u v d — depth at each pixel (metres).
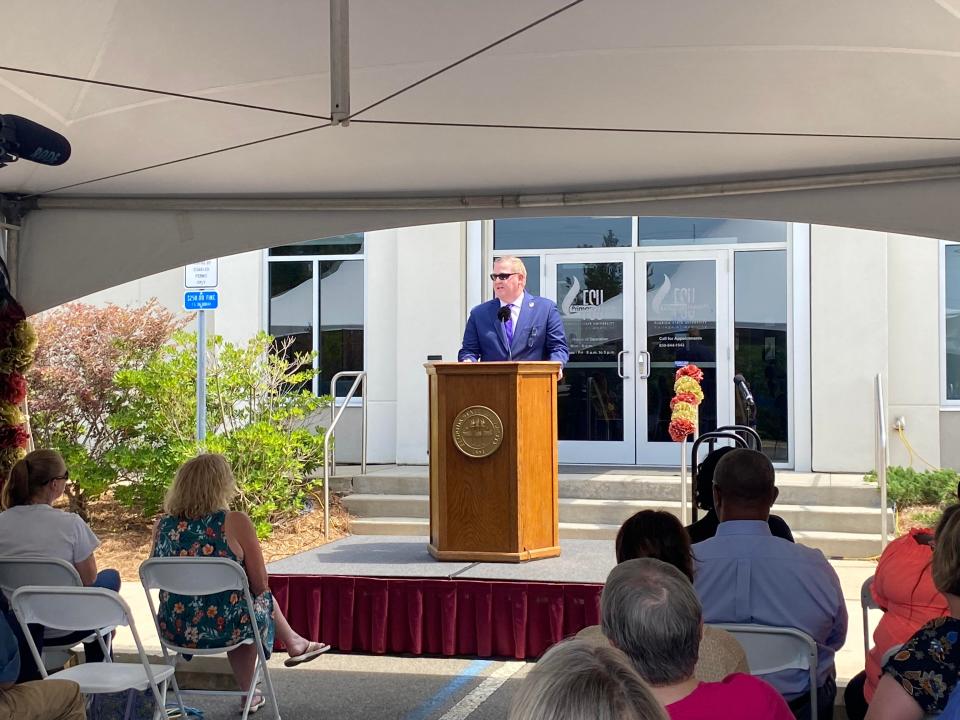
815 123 4.51
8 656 3.38
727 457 3.70
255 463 9.05
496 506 5.99
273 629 4.88
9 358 5.27
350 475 9.85
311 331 11.22
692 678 2.33
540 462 6.10
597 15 3.65
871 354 9.62
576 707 1.31
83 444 9.80
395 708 5.19
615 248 10.52
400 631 5.66
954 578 2.69
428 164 5.17
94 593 3.99
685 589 2.31
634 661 2.28
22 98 4.34
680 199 5.45
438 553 6.06
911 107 4.30
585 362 10.58
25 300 5.66
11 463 5.28
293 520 9.23
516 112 4.52
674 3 3.56
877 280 9.59
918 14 3.56
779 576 3.53
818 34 3.75
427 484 9.57
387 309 10.95
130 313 9.98
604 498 9.23
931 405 9.67
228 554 4.73
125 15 3.72
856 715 3.91
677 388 7.47
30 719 3.24
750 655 3.45
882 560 3.72
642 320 10.44
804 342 9.88
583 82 4.20
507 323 7.09
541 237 10.68
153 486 9.26
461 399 6.01
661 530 3.23
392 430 10.90
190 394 9.45
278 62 4.10
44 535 4.73
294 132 4.71
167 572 4.54
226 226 5.70
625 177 5.37
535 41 3.87
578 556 6.16
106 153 4.91
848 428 9.67
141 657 4.05
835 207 5.14
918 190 5.00
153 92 4.29
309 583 5.72
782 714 2.32
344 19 3.71
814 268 9.75
